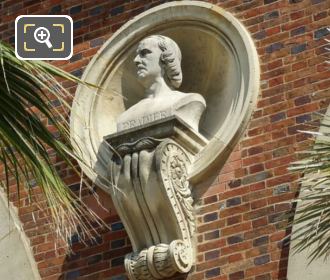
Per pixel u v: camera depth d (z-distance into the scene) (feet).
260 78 39.24
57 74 26.81
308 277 35.42
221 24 40.60
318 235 31.37
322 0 39.60
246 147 38.40
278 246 36.40
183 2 41.42
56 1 44.70
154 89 40.11
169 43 40.47
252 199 37.52
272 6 40.27
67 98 41.98
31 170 27.50
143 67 40.27
